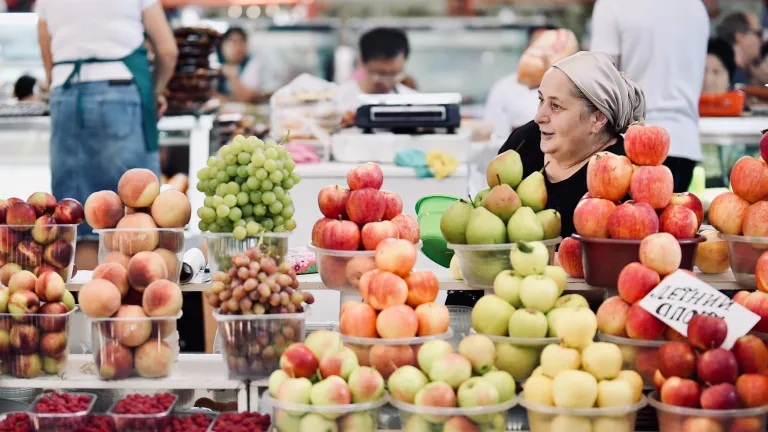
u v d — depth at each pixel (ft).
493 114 19.94
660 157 7.73
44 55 14.64
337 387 6.81
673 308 7.11
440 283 8.21
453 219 7.94
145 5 14.39
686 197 7.95
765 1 28.32
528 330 7.23
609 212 7.67
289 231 8.20
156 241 8.13
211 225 8.07
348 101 20.39
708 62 17.19
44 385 7.73
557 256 8.55
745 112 16.78
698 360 6.87
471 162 16.89
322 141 15.90
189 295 11.25
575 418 6.79
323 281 8.20
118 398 8.20
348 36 29.09
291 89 16.44
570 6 30.53
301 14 30.27
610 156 7.84
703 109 16.34
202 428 7.27
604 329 7.46
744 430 6.70
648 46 14.34
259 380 7.57
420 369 7.14
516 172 8.03
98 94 14.05
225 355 7.61
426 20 29.94
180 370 7.97
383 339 7.31
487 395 6.77
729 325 7.00
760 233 7.59
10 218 8.11
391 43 19.40
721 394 6.66
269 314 7.50
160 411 7.26
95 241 14.10
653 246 7.31
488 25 28.45
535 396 6.97
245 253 7.59
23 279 7.84
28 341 7.68
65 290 8.00
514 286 7.43
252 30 28.27
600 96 9.24
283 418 6.95
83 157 14.21
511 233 7.72
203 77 16.24
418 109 14.64
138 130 14.30
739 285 8.00
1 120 16.14
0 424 7.39
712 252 8.17
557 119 9.41
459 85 28.71
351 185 8.24
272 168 7.98
